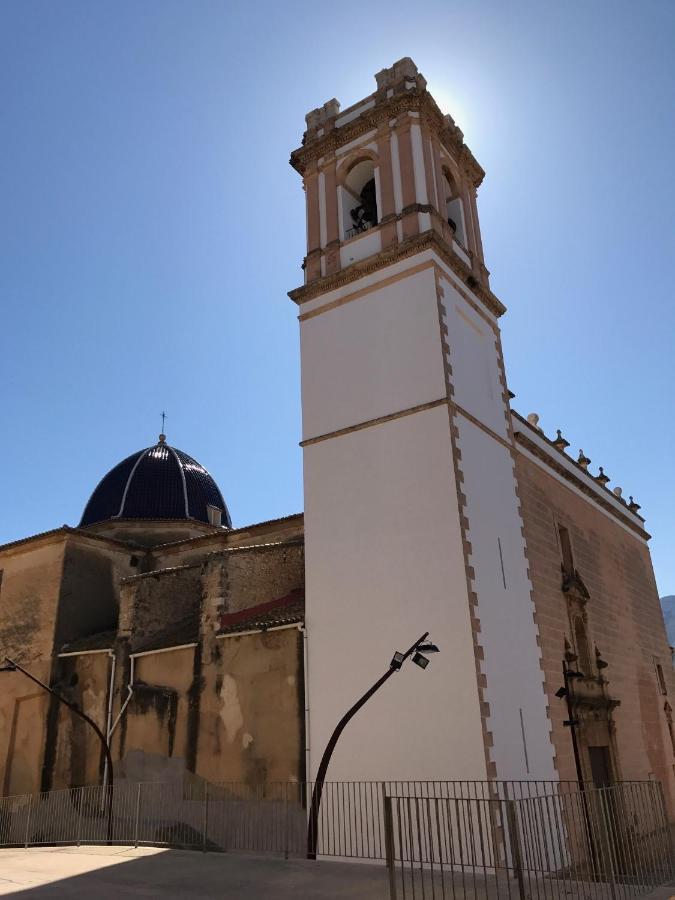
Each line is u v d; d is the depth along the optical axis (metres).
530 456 24.41
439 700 16.64
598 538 28.70
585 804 13.18
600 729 22.77
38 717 24.53
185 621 23.80
